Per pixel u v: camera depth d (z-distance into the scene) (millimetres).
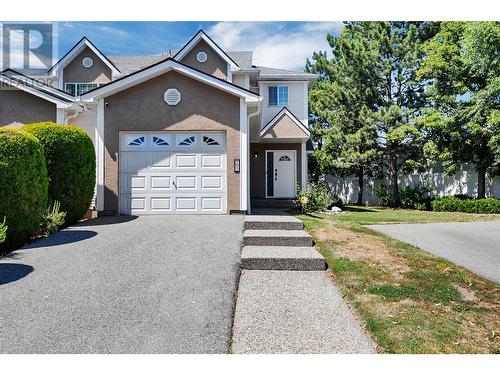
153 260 5566
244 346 3324
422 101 18828
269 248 6305
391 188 19750
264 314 3965
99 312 3857
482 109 15781
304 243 6621
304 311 4051
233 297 4383
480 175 17266
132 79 9516
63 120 10797
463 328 3686
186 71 9562
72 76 15547
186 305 4082
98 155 9711
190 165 9836
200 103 9805
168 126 9750
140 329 3541
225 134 9891
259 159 15781
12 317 3707
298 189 14719
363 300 4383
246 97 9641
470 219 12578
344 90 19406
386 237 7895
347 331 3600
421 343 3383
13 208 6219
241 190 9797
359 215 13227
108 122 9750
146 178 9789
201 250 6137
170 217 9102
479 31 14977
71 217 8406
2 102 10805
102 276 4871
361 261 5906
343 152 19156
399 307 4176
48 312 3826
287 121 14242
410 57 17938
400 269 5609
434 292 4680
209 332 3518
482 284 5074
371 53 18375
